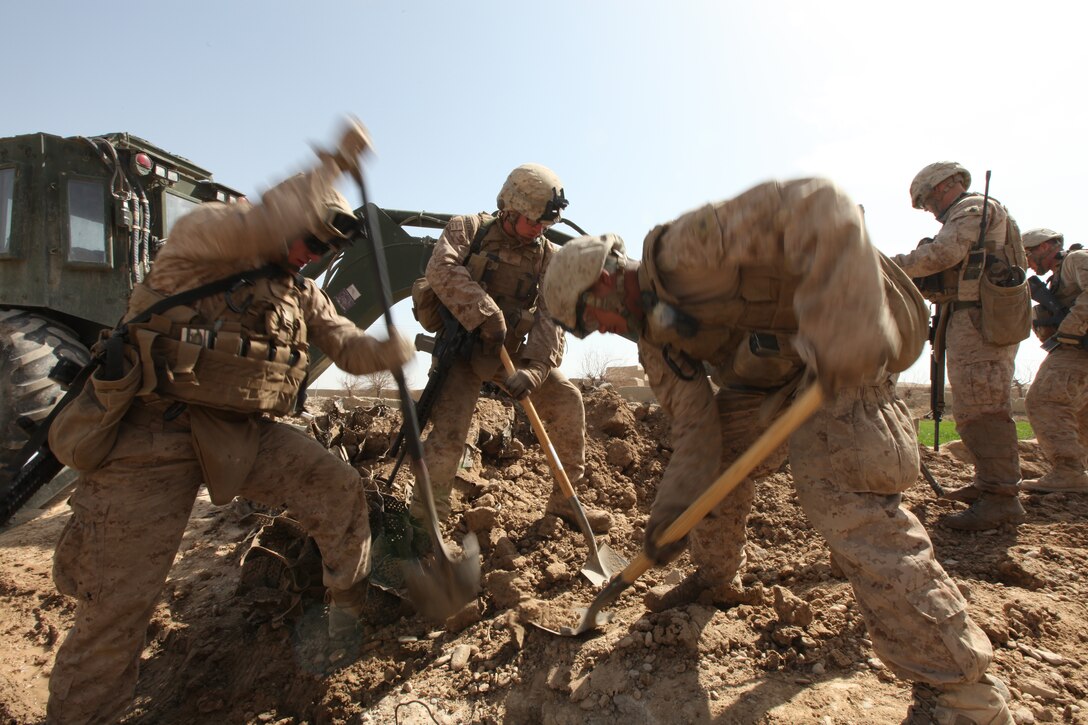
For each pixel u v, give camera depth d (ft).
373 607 10.89
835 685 7.97
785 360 7.53
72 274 19.10
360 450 13.96
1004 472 12.48
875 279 5.52
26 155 18.72
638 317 7.60
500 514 13.08
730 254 6.31
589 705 8.20
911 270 12.93
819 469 7.14
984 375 12.48
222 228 7.86
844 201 5.58
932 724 6.67
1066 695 7.70
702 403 7.97
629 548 12.56
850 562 7.00
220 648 10.82
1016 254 12.69
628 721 7.88
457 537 12.28
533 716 8.39
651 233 7.07
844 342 5.42
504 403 16.93
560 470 11.46
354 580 9.53
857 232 5.50
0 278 18.95
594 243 7.52
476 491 13.79
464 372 12.18
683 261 6.63
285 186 7.90
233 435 8.53
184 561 13.65
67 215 18.78
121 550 7.93
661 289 7.02
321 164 8.04
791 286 6.80
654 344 7.93
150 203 20.70
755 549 12.17
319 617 10.82
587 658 8.91
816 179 5.74
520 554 12.12
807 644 8.66
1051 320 14.88
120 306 19.67
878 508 6.89
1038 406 14.78
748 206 6.11
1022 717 7.22
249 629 11.08
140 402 8.09
